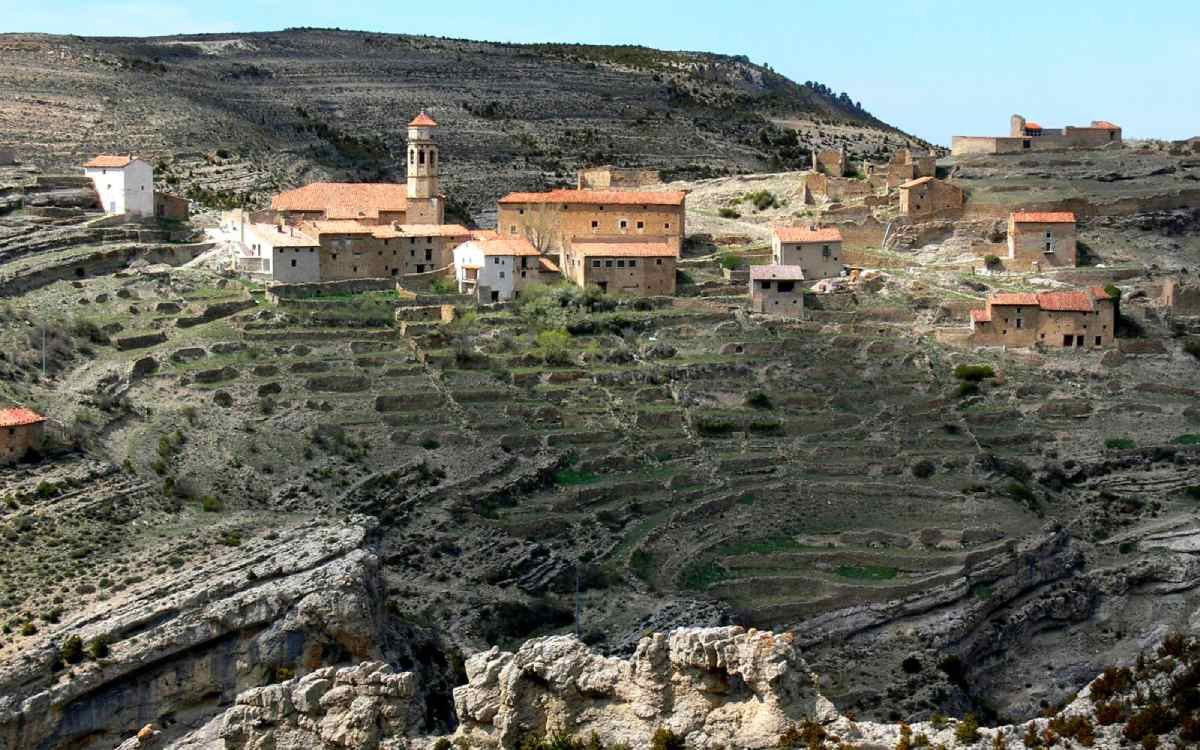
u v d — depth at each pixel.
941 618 175.12
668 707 90.88
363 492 178.50
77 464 165.00
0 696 124.12
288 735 94.81
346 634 139.50
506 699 92.75
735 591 176.12
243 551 147.75
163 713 132.62
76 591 138.50
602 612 167.62
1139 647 179.50
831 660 166.75
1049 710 101.00
